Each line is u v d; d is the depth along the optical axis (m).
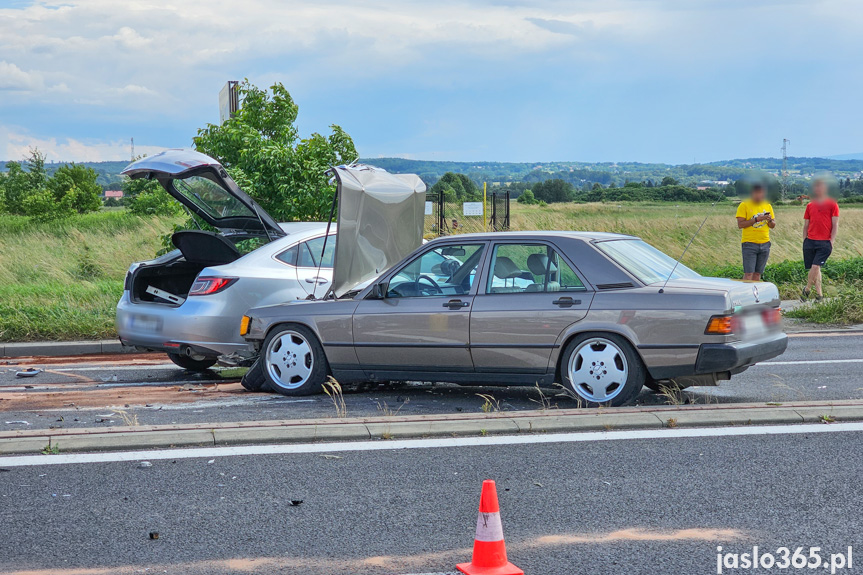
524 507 4.63
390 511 4.60
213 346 8.66
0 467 5.44
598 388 6.88
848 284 15.23
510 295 7.16
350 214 8.25
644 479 5.07
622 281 6.91
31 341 11.70
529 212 34.50
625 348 6.78
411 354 7.41
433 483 5.06
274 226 9.64
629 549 4.04
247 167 14.52
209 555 4.03
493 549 3.68
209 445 5.90
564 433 6.11
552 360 6.98
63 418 7.00
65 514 4.60
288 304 8.01
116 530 4.36
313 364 7.81
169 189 9.90
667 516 4.46
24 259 19.77
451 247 7.52
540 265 7.16
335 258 8.15
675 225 26.83
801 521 4.38
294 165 14.27
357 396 7.88
